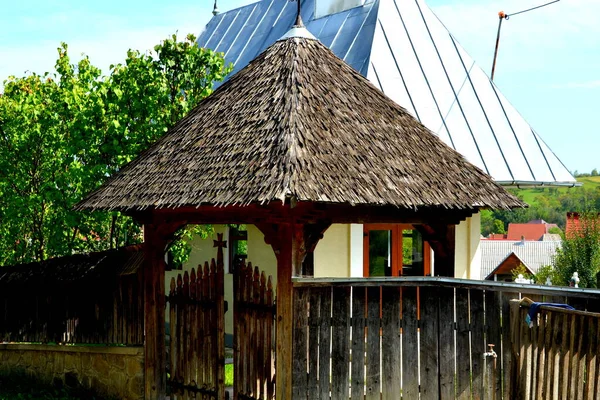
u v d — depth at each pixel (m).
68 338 13.34
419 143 11.14
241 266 10.42
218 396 10.74
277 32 23.84
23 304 13.90
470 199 10.42
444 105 19.38
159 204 10.12
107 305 12.88
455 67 20.52
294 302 9.34
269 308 9.88
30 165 15.77
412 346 9.50
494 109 20.30
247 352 10.29
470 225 17.88
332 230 15.52
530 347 8.47
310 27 21.73
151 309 11.88
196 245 19.66
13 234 16.12
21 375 14.00
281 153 9.36
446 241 11.21
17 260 16.22
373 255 16.48
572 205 96.81
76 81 16.61
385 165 10.08
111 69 16.16
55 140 15.64
